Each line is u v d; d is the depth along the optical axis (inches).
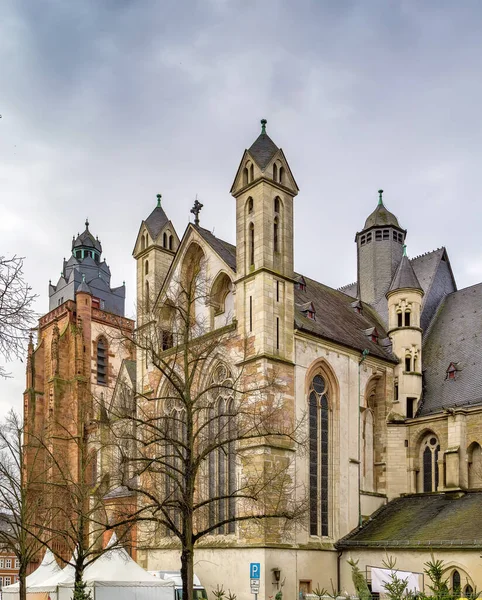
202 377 2244.1
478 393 2329.0
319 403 2261.3
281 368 2124.8
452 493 2208.4
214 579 2094.0
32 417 3449.8
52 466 2070.6
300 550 2054.6
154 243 2726.4
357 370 2405.3
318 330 2313.0
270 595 1935.3
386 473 2426.2
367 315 2908.5
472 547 1820.9
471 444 2262.6
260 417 1717.5
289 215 2284.7
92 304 3993.6
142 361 2573.8
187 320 1545.3
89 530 2440.9
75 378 3565.5
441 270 2994.6
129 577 1807.3
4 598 2203.5
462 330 2632.9
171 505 1476.4
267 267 2164.1
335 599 1844.2
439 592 1547.7
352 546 2119.8
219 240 2583.7
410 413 2500.0
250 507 1950.1
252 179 2278.5
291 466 2060.8
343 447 2284.7
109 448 1898.4
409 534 2041.1
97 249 4404.5
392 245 3142.2
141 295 2733.8
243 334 2170.3
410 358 2554.1
